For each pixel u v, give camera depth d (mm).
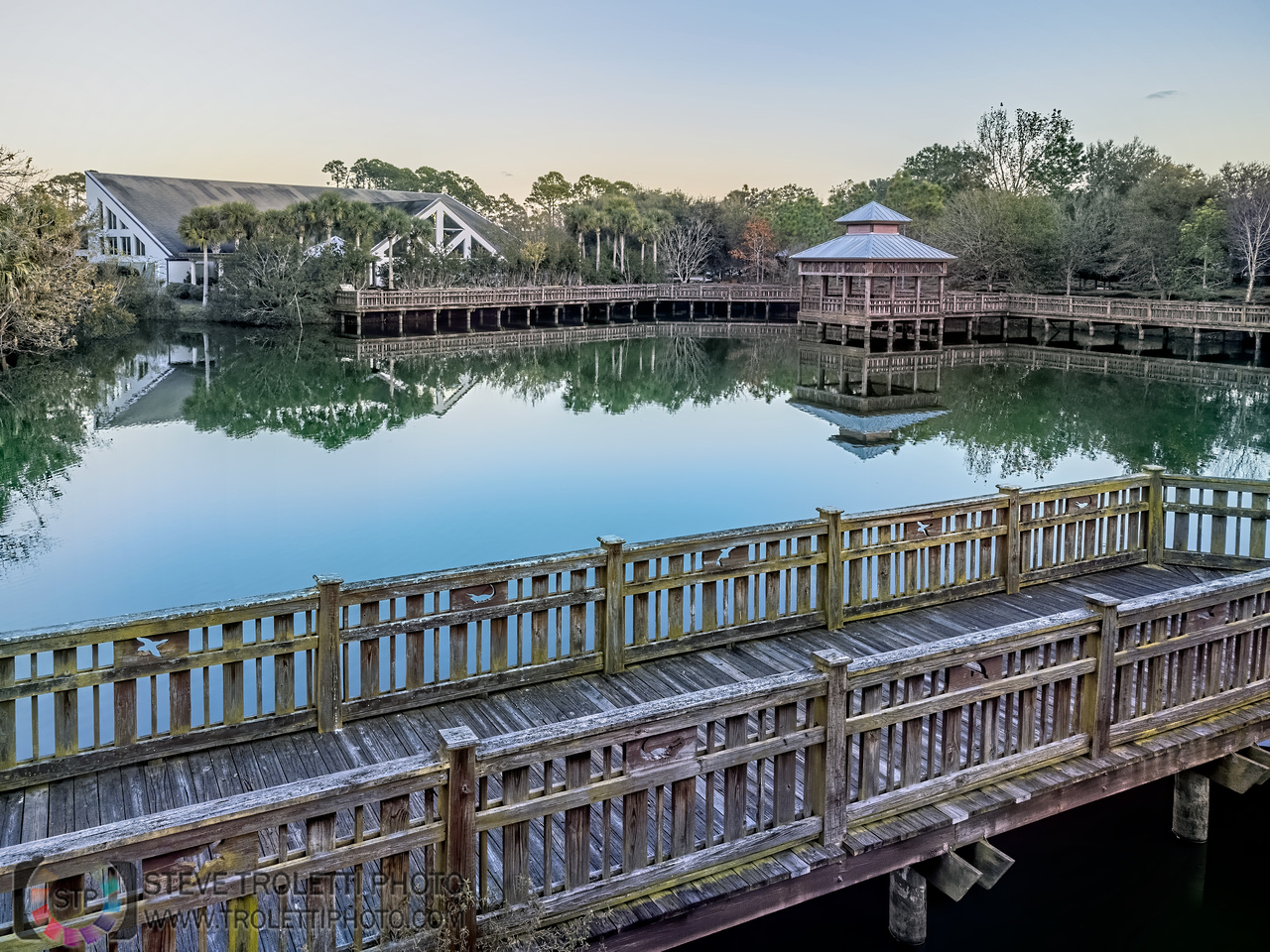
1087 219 48375
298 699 7402
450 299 43625
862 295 41938
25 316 26750
